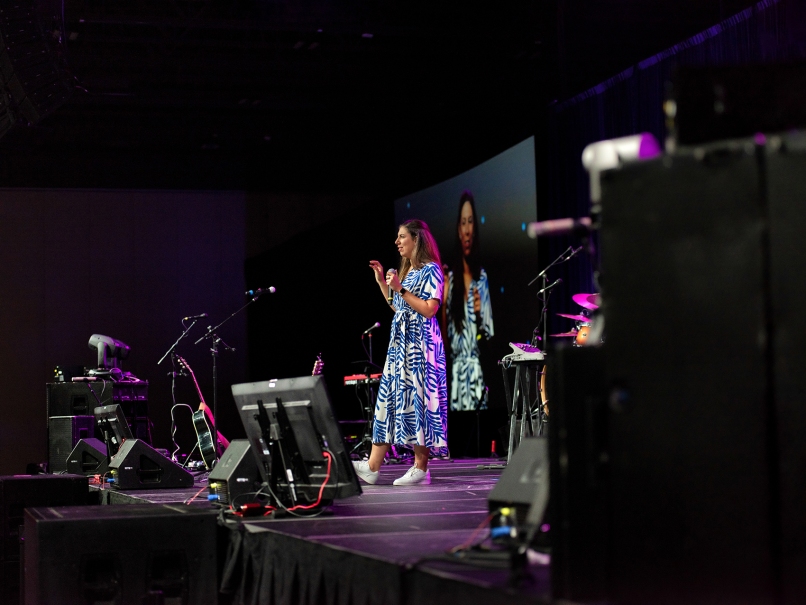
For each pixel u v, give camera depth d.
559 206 9.23
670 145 1.48
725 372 1.38
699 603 1.39
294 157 12.86
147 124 11.38
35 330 11.84
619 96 8.27
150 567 3.03
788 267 1.34
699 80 1.48
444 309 10.46
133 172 12.42
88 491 5.21
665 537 1.42
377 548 2.22
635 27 8.41
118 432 5.60
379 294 12.01
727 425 1.38
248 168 12.78
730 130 1.47
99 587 2.97
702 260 1.40
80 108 10.72
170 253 12.44
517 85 9.80
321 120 11.39
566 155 9.16
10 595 4.83
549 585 1.66
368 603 2.08
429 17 8.33
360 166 12.62
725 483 1.38
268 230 12.77
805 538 1.33
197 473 6.85
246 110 11.06
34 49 6.65
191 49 9.18
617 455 1.47
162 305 12.33
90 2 7.80
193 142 12.10
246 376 12.50
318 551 2.36
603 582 1.52
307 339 12.72
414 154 11.88
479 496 3.98
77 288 12.05
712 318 1.39
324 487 3.06
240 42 8.84
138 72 9.58
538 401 6.20
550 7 8.26
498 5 8.20
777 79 1.47
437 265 4.83
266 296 12.66
